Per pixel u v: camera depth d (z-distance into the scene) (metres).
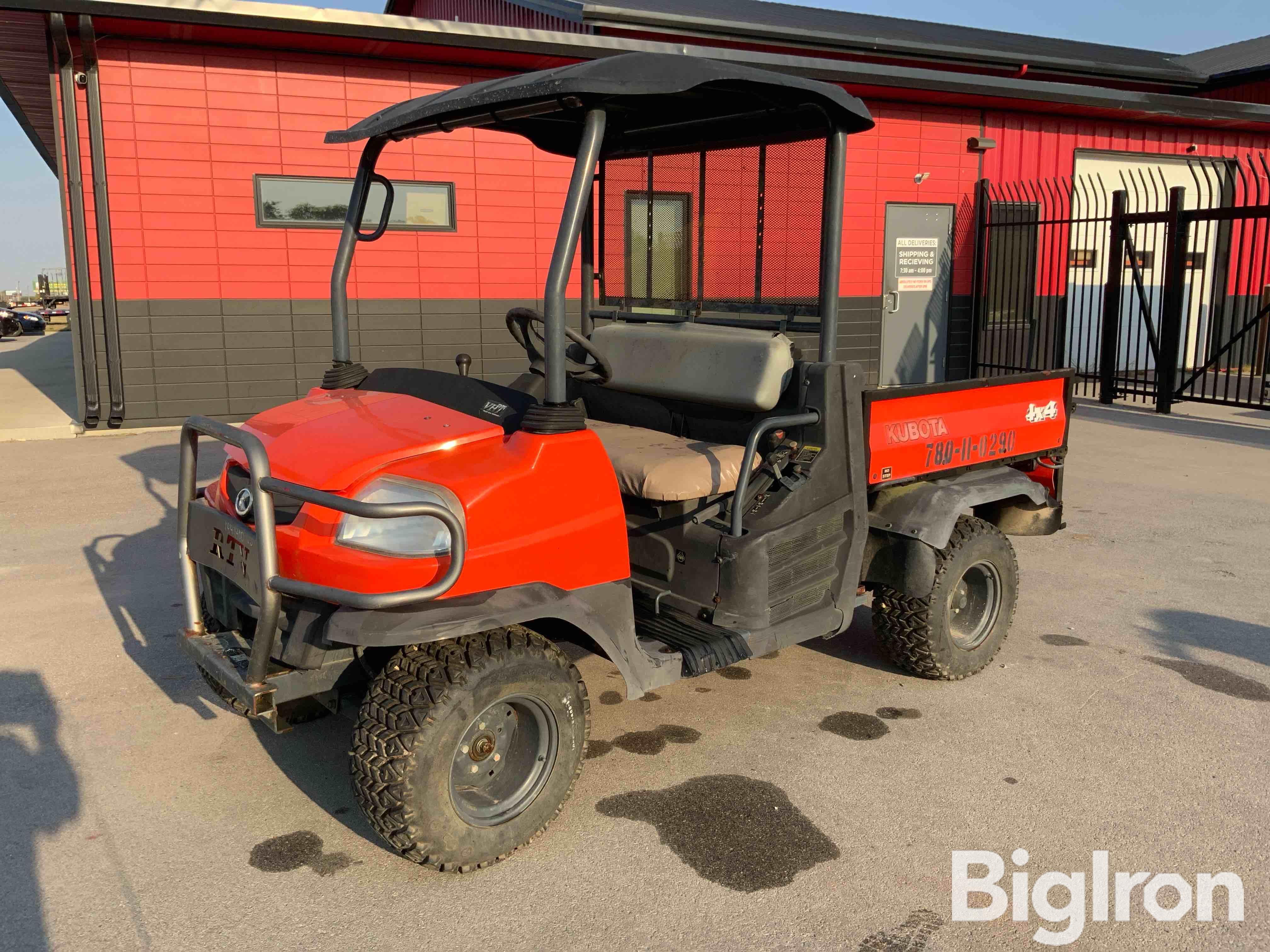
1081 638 4.70
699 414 4.06
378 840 3.03
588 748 3.63
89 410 9.63
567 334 3.12
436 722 2.65
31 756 3.52
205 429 3.03
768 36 13.62
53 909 2.67
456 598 2.74
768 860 2.91
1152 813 3.17
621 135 4.39
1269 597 5.27
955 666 4.15
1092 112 13.83
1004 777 3.40
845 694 4.11
